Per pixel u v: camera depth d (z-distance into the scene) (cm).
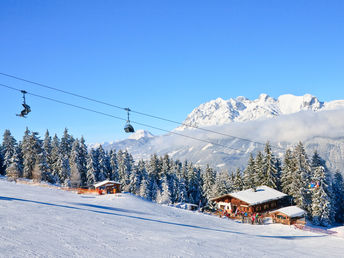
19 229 1209
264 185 7212
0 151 8462
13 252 879
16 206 1828
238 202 6050
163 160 10438
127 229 1611
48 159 8331
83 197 4109
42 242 1049
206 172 9250
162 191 9056
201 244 1480
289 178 6931
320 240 3042
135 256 1041
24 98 1969
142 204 3812
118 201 3744
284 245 2123
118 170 9375
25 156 7488
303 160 6631
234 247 1570
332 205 6347
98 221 1736
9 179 6275
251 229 3416
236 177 8225
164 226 2061
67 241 1120
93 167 8444
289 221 5009
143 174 8731
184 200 8994
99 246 1115
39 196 2989
